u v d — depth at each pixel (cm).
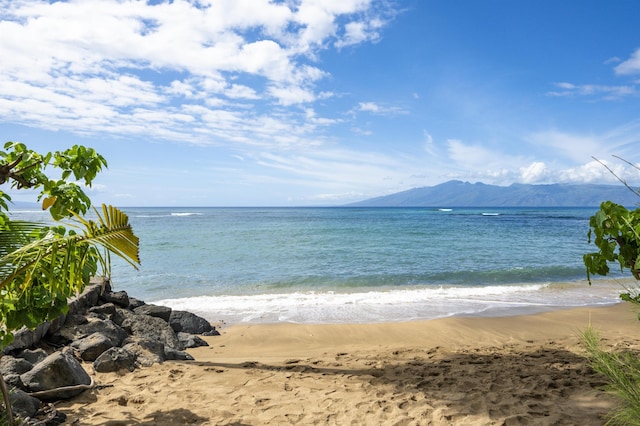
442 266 2011
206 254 2433
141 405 465
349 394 505
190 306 1174
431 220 7944
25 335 581
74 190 363
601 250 305
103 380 535
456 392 506
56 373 477
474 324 943
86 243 320
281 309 1130
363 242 3206
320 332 891
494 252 2581
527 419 425
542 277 1708
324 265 2034
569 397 481
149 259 2223
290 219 8131
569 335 852
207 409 456
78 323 711
